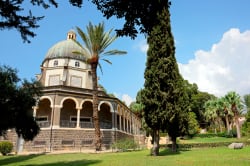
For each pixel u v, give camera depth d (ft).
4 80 42.73
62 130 101.45
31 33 25.57
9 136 99.35
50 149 96.17
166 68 62.90
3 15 23.45
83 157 64.03
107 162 47.39
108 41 95.71
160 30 65.57
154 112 61.31
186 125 69.05
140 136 178.70
